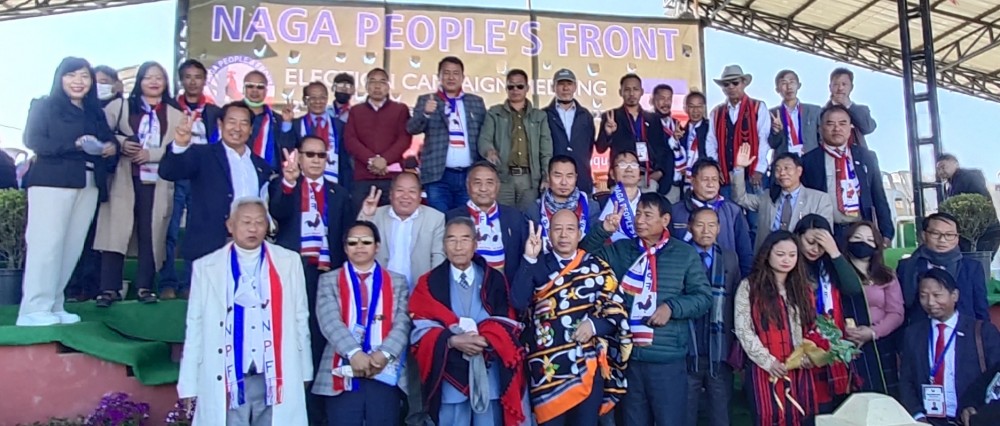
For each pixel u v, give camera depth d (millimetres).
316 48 8945
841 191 5797
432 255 4680
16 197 5781
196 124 5898
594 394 4105
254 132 5738
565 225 4230
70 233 4973
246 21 8781
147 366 4895
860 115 6785
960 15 11547
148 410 4617
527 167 6148
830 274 4633
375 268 4215
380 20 9148
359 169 6094
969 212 6922
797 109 7008
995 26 11852
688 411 4480
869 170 5902
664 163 6680
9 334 4547
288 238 4598
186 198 6039
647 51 9672
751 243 5621
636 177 5301
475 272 4262
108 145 5039
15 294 5656
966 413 4184
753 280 4469
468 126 6137
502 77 9367
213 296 3842
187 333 3834
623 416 4438
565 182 4988
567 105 6484
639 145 6637
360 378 3988
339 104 6832
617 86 9555
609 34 9633
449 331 4016
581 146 6410
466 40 9336
